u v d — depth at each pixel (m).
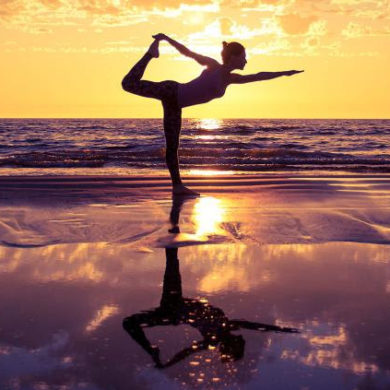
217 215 4.64
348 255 3.26
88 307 2.26
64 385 1.56
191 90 5.57
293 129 52.56
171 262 3.06
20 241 3.56
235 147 22.55
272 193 6.11
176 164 6.05
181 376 1.62
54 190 6.28
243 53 5.36
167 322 2.09
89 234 3.82
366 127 65.25
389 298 2.42
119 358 1.75
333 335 1.96
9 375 1.62
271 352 1.81
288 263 3.06
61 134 43.06
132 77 5.46
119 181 7.17
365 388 1.55
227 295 2.45
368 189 6.44
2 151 20.31
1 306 2.26
